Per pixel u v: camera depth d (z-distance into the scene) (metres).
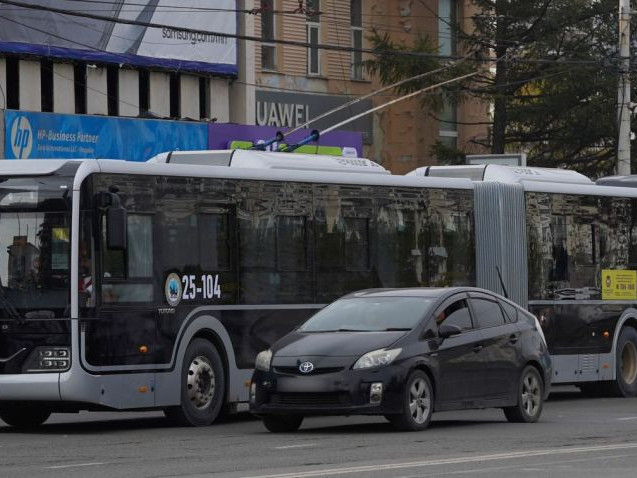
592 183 42.03
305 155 34.00
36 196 27.94
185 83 57.41
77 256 27.59
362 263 33.91
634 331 41.50
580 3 68.31
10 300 27.72
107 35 53.66
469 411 34.00
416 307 27.50
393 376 26.09
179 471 20.34
